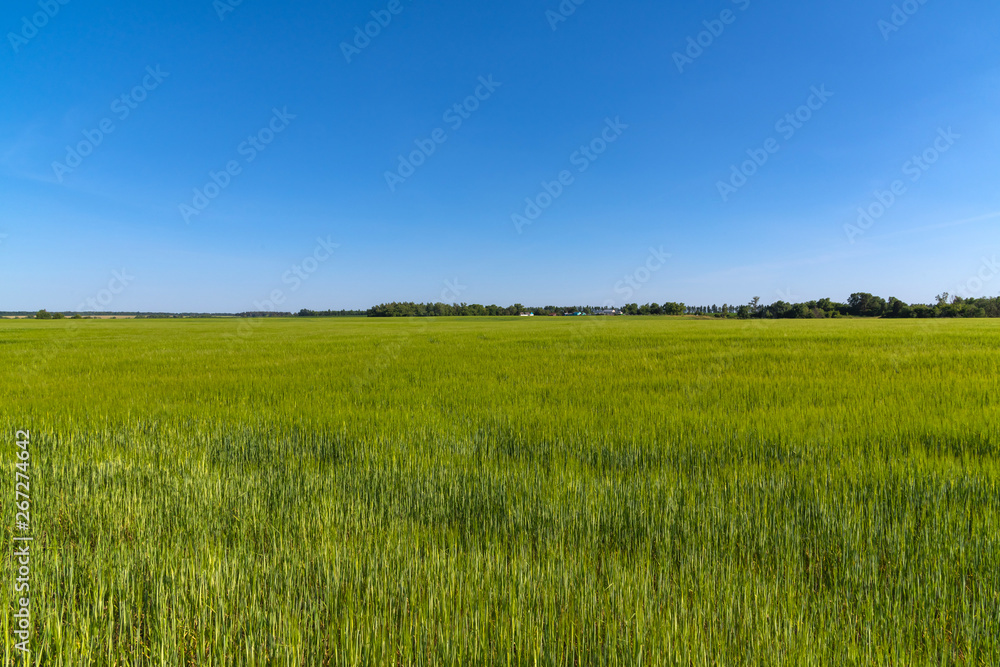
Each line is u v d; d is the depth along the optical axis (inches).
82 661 89.0
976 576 108.2
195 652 91.7
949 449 198.4
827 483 162.6
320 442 226.8
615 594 100.2
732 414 266.7
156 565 116.7
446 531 135.0
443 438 227.6
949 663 87.9
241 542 127.2
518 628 90.6
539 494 153.3
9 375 480.4
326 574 108.5
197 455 211.5
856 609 99.4
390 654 87.1
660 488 157.9
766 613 91.9
